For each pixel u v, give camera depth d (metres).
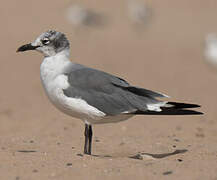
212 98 18.56
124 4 41.84
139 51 27.69
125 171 8.90
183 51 27.86
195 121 15.02
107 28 34.59
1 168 9.12
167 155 10.73
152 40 30.97
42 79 10.27
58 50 10.30
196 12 40.31
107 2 42.19
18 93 18.98
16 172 8.91
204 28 34.72
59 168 9.10
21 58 25.11
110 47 28.48
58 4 40.19
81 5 38.41
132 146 11.73
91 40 30.41
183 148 11.36
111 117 10.06
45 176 8.70
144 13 34.00
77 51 27.00
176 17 38.38
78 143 12.04
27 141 12.14
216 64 22.30
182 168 9.08
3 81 20.77
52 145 11.68
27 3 39.75
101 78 10.10
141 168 9.09
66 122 14.81
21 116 15.78
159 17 38.25
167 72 23.17
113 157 10.28
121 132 13.42
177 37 31.88
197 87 20.44
